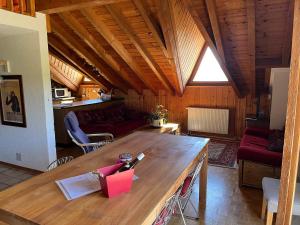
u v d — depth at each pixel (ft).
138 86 20.45
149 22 11.53
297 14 3.58
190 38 14.62
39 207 4.29
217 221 8.18
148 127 15.67
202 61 18.34
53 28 14.20
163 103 20.51
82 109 17.85
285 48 12.08
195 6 10.74
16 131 12.27
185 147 7.72
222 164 13.25
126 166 5.35
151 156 6.87
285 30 11.15
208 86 18.61
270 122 13.82
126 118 19.92
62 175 5.60
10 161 12.93
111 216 4.03
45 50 10.80
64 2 9.63
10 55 11.46
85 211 4.17
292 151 4.03
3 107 12.44
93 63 17.71
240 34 11.91
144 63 16.60
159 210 4.58
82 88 25.84
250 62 13.61
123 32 13.41
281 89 13.24
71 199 4.56
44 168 11.72
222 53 13.20
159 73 16.78
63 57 19.02
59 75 23.68
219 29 11.55
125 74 18.58
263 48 12.91
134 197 4.64
